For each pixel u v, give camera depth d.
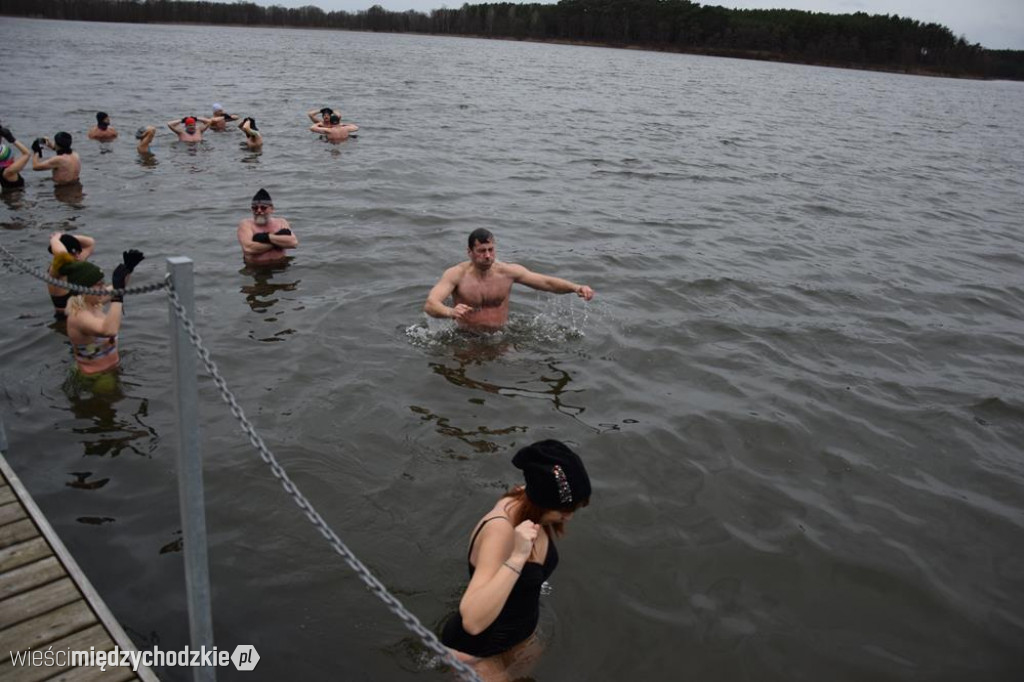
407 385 6.38
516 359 6.98
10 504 4.39
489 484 5.07
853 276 10.38
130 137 18.16
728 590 4.28
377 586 2.39
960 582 4.48
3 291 8.15
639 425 5.95
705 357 7.31
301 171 15.20
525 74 50.97
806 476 5.45
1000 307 9.57
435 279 9.02
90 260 9.26
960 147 27.75
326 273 9.09
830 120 34.12
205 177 14.29
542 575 3.45
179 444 2.58
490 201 13.35
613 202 13.92
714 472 5.40
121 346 6.90
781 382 6.89
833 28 118.00
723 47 123.31
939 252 12.11
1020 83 130.75
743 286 9.52
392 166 16.14
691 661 3.77
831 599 4.27
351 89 33.19
